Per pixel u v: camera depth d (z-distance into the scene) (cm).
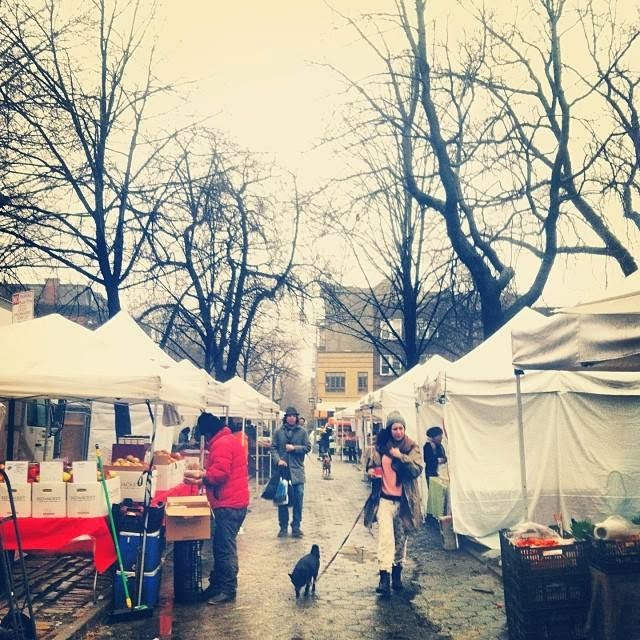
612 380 968
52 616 603
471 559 911
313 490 1947
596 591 496
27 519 619
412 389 1562
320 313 2216
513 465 988
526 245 1273
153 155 1462
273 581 782
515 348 604
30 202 1327
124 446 926
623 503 941
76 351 667
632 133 1177
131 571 652
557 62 1152
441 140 1209
